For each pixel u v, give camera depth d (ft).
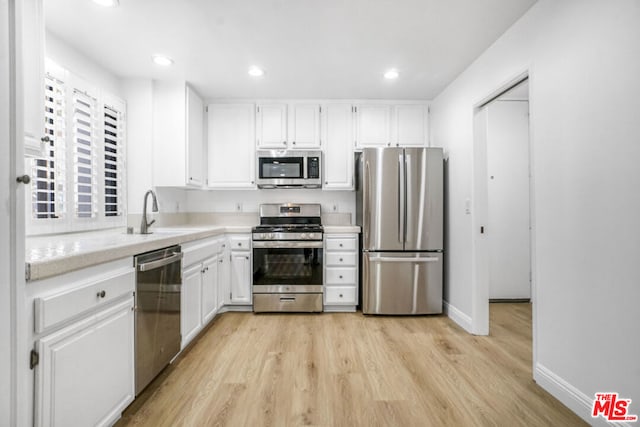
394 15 6.55
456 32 7.20
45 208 6.53
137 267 5.45
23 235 3.28
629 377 4.35
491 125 12.00
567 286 5.41
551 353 5.81
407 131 11.66
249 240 10.64
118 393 4.91
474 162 8.71
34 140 4.11
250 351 7.68
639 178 4.20
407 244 10.21
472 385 6.17
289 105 11.57
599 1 4.76
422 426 5.01
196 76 9.50
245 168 11.52
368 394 5.87
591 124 4.92
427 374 6.59
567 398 5.41
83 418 4.15
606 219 4.67
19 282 3.23
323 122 11.62
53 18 6.47
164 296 6.39
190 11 6.34
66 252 4.14
